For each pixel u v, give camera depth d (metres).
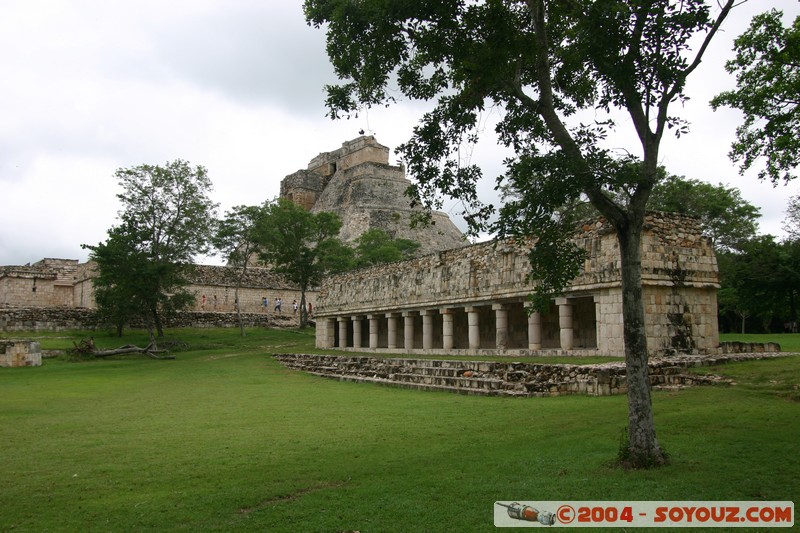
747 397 15.50
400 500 8.97
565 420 14.26
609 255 22.89
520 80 11.93
